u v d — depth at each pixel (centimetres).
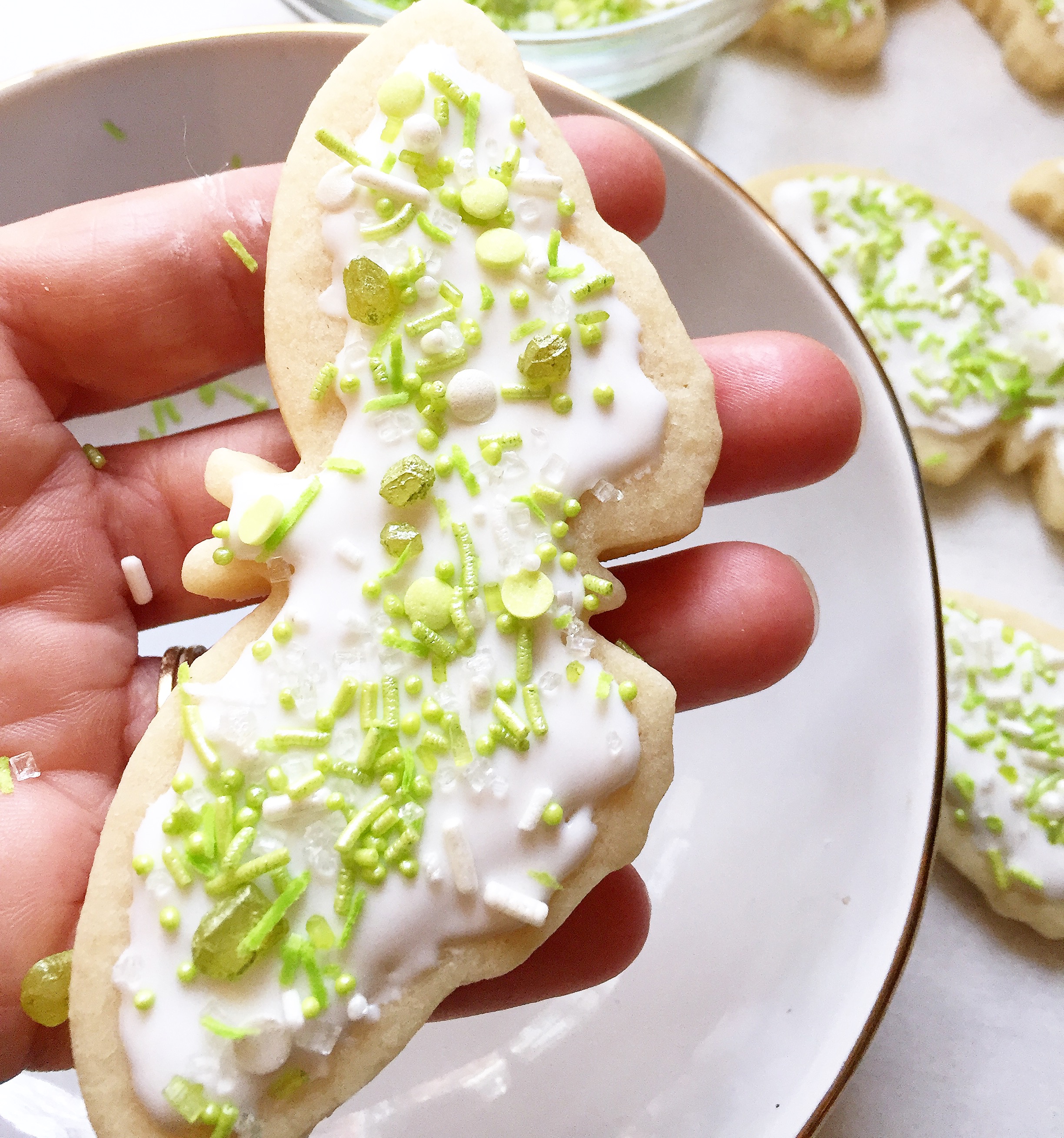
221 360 18
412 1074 17
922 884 17
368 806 13
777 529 19
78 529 16
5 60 20
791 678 18
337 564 14
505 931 13
